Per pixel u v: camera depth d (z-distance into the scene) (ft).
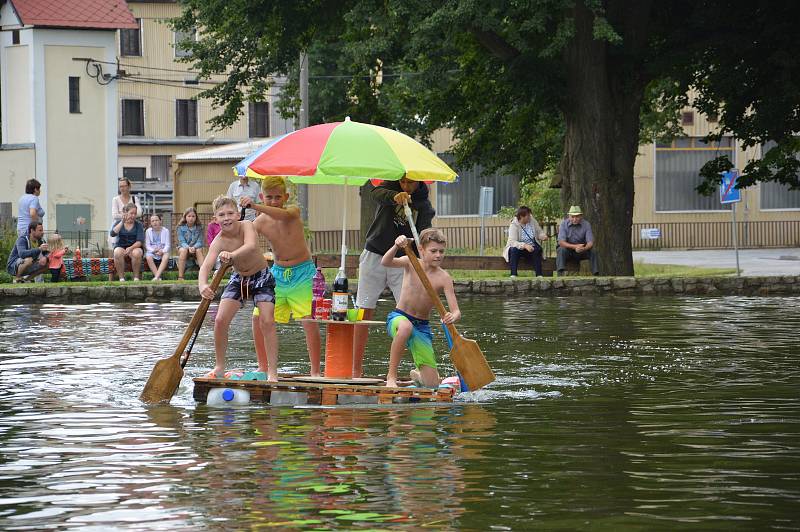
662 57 117.80
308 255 48.88
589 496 29.66
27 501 29.40
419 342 47.93
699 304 91.35
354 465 33.24
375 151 47.83
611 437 37.37
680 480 31.35
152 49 267.39
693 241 221.87
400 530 26.61
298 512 28.14
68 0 188.03
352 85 165.37
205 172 203.10
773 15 118.93
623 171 119.96
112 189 189.16
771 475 31.94
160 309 91.15
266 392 45.09
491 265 118.93
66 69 186.60
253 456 34.58
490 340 65.67
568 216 114.73
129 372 53.42
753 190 222.28
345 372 48.24
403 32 124.67
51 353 60.85
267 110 274.57
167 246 113.80
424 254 47.98
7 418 41.42
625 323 75.51
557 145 148.25
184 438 37.50
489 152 148.97
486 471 32.45
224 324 47.50
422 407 43.70
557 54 122.62
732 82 121.90
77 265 111.86
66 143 186.80
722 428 38.78
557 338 66.59
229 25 134.31
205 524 27.17
